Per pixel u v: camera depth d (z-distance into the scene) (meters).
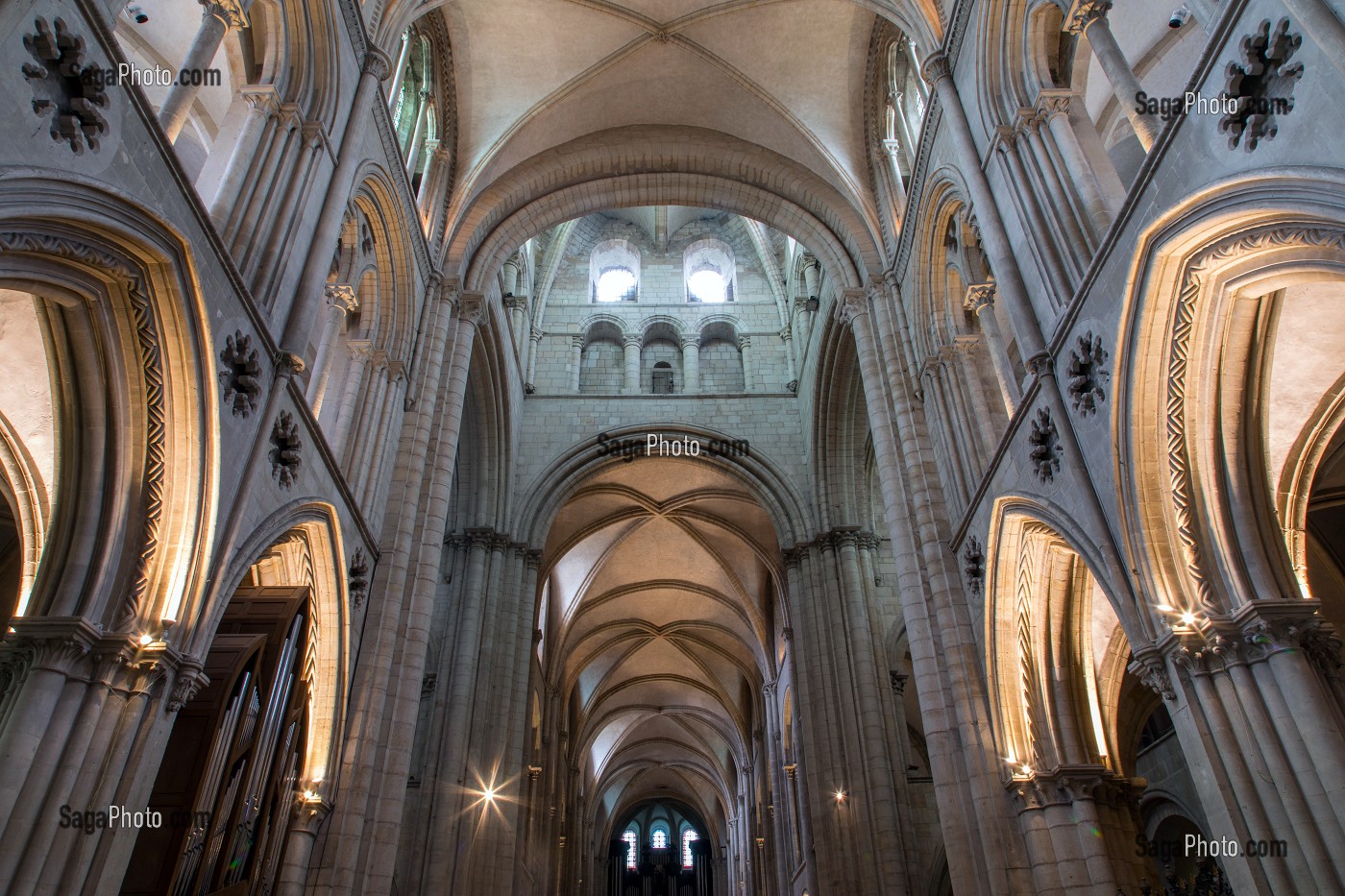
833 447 26.62
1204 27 8.04
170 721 7.46
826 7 18.75
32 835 6.27
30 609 7.16
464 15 18.59
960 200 14.48
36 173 6.01
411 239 16.03
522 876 23.75
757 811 39.44
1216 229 7.85
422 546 15.56
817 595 25.08
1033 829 11.94
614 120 21.06
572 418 29.08
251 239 9.72
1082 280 9.95
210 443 8.10
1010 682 12.85
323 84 11.64
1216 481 8.77
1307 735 7.46
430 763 20.73
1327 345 9.43
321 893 11.49
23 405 8.78
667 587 36.22
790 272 31.08
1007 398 13.78
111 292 7.45
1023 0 12.40
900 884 19.44
